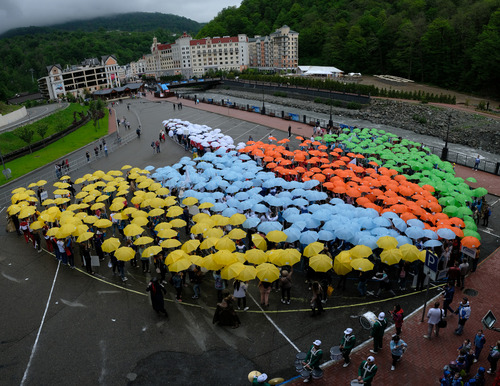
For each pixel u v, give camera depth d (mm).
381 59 159125
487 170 47219
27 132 62156
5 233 31656
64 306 21594
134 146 60000
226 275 19094
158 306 20000
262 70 197875
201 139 49750
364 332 18922
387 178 33125
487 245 27875
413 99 104188
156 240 25938
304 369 15477
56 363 17375
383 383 15773
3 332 19562
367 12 176625
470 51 119688
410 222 24203
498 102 107312
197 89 162375
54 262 26641
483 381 14430
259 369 16734
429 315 17766
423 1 166125
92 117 82688
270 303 21344
